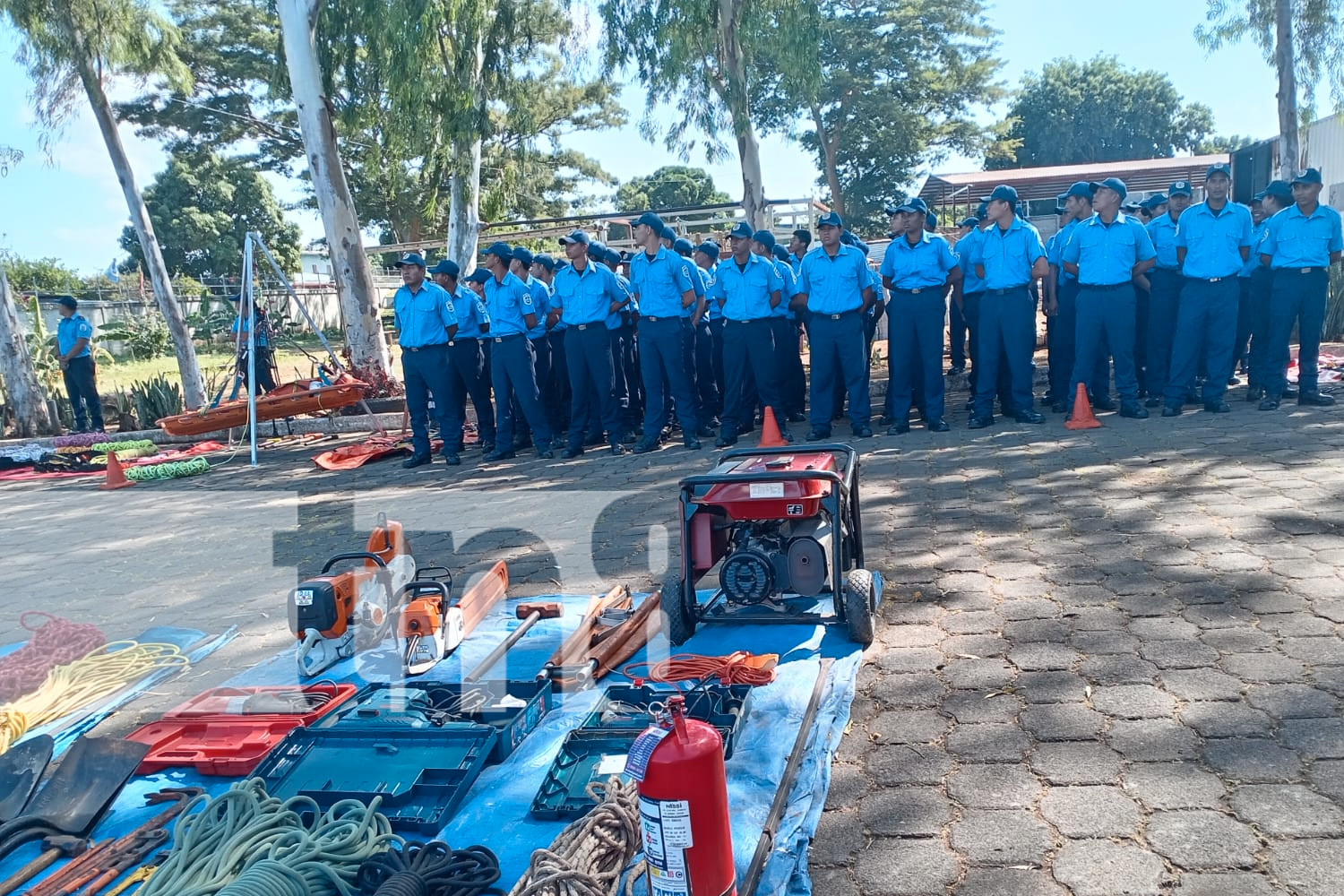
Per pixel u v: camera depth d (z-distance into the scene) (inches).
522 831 142.0
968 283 423.5
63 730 196.1
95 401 693.9
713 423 488.4
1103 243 386.0
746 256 420.5
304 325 1481.3
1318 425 356.8
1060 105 2319.1
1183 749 147.0
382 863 129.2
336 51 735.7
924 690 177.0
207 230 1937.7
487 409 496.1
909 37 1744.6
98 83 703.7
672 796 111.3
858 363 415.5
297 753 167.0
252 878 124.9
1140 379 448.1
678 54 610.2
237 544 348.8
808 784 147.7
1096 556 236.7
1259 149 581.3
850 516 223.3
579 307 438.9
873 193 1943.9
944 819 136.8
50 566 342.3
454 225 812.6
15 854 148.2
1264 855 121.2
